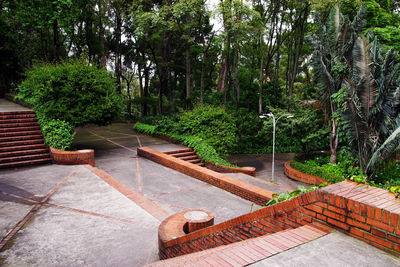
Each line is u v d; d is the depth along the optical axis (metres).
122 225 5.52
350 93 10.49
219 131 16.45
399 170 12.84
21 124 11.29
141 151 14.21
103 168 11.60
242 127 22.81
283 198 3.18
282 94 27.81
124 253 4.57
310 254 2.08
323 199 2.51
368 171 10.88
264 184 10.47
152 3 25.91
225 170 13.47
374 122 10.57
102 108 12.53
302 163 16.91
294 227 2.73
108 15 27.09
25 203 6.30
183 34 20.31
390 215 2.03
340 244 2.20
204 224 4.76
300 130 17.33
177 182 10.15
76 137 19.25
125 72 40.19
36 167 9.39
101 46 27.58
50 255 4.38
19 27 21.03
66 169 9.16
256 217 3.08
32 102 12.41
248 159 21.02
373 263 1.93
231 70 29.25
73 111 11.93
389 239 2.05
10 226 5.21
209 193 9.02
